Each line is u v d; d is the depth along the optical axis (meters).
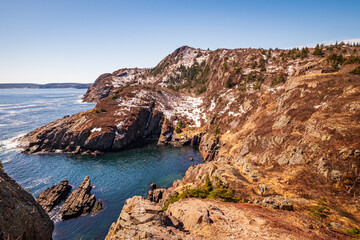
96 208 45.50
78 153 85.62
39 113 158.75
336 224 19.38
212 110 118.38
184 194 34.22
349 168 28.33
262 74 116.88
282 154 39.62
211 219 19.14
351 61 69.75
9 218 16.47
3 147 84.94
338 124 34.59
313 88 51.72
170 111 132.62
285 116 49.41
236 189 31.45
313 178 30.69
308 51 135.75
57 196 47.78
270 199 25.38
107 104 121.19
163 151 92.81
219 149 76.81
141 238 13.95
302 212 23.47
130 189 55.59
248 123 78.81
